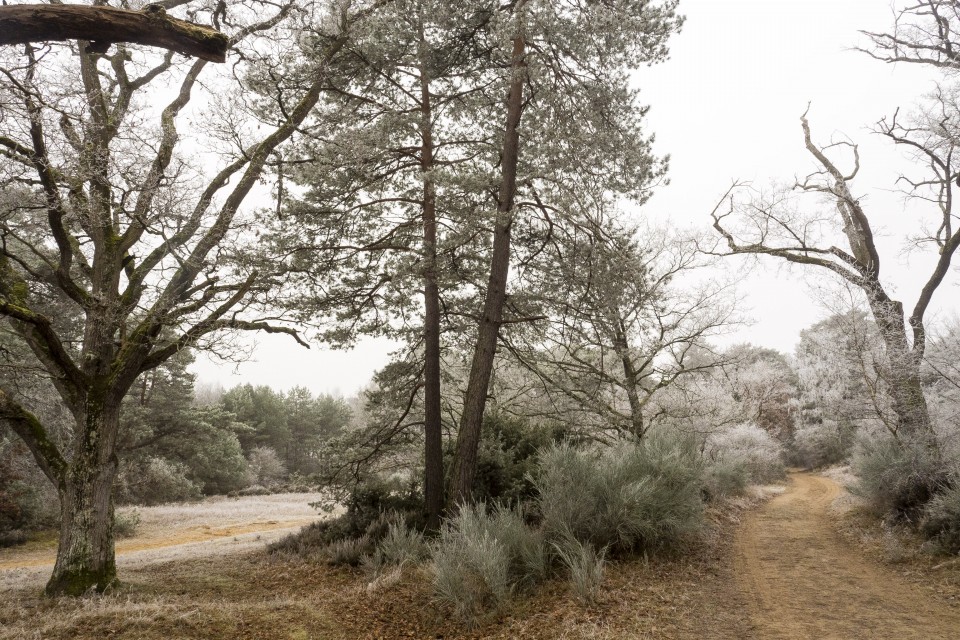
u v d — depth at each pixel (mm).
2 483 20188
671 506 9766
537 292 14406
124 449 30094
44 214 10023
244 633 7062
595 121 12273
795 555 10438
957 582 7676
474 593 7727
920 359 12164
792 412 44250
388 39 12352
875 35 14383
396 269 12398
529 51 12750
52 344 8859
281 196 12031
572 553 8422
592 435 17609
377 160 12992
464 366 16406
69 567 8945
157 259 11047
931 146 13641
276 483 48062
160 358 10227
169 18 4855
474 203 12414
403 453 15789
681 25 11414
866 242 14445
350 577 10570
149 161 10016
